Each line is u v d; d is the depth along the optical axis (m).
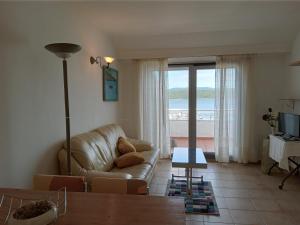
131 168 3.10
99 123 3.83
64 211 1.17
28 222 0.95
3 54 1.90
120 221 1.09
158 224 1.06
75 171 2.48
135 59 4.83
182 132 5.47
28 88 2.18
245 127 4.51
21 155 2.09
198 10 3.12
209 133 5.47
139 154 3.48
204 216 2.64
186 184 3.43
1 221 1.09
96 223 1.07
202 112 5.23
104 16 3.26
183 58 4.70
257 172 4.12
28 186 2.17
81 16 3.20
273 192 3.28
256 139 4.66
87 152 2.67
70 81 2.91
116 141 3.72
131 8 3.00
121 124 5.02
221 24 3.71
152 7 2.98
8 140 1.94
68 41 2.86
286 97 4.37
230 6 3.01
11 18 1.98
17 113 2.04
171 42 4.42
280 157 3.46
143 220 1.10
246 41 4.24
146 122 4.88
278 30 3.95
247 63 4.42
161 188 3.43
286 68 4.38
